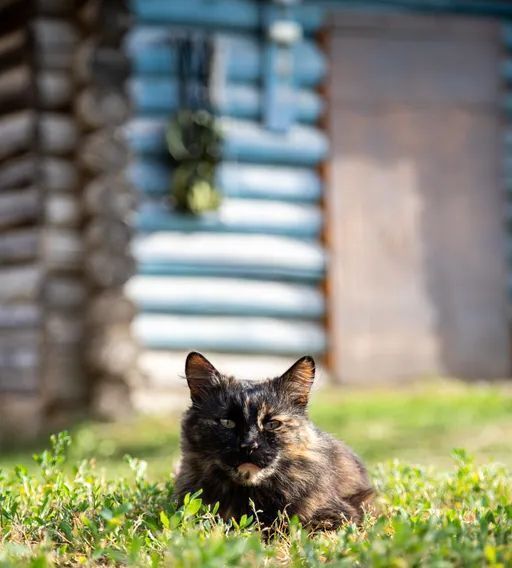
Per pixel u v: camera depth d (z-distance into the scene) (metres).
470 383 14.88
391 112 15.09
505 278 15.45
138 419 12.37
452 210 15.30
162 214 13.72
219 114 14.03
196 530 4.72
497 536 4.74
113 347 12.68
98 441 10.91
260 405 5.52
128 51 13.70
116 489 6.07
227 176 14.05
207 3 14.03
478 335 15.30
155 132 13.73
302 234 14.50
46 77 13.34
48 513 5.33
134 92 13.72
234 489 5.52
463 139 15.39
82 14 13.34
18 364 13.29
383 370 14.78
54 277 13.15
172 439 10.81
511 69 15.59
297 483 5.49
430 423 11.18
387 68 15.11
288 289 14.30
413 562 4.05
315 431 5.73
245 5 14.22
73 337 13.05
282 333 14.11
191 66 13.94
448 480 6.25
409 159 15.13
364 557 4.13
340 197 14.73
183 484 5.65
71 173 13.34
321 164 14.70
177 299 13.60
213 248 13.83
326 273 14.55
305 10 14.76
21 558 4.48
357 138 14.93
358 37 15.02
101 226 12.90
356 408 12.23
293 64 14.48
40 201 13.19
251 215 14.11
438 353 15.10
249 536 4.71
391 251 14.96
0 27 13.72
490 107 15.52
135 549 4.34
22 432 12.08
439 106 15.31
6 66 13.66
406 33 15.21
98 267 12.84
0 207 13.63
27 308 13.27
